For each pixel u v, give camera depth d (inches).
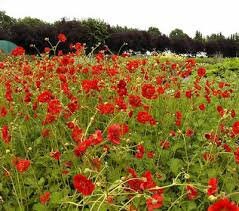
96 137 118.2
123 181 111.5
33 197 152.2
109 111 152.6
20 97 225.1
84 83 193.8
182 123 225.5
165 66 314.7
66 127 186.1
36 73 260.1
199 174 156.9
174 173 164.4
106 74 271.0
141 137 190.7
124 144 182.4
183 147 193.6
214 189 108.6
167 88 251.8
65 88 203.9
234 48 2369.6
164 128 205.0
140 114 165.8
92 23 1390.3
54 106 162.2
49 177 158.9
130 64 265.0
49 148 188.5
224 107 267.3
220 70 522.6
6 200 150.8
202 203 143.1
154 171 166.6
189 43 2137.1
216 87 346.3
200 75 260.1
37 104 205.9
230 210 81.5
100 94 224.7
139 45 1704.0
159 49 1952.5
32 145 189.2
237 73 493.4
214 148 172.6
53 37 1632.6
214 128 208.7
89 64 280.7
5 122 208.1
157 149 182.7
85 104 207.6
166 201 144.9
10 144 157.9
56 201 137.6
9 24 2204.7
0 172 162.7
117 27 1763.0
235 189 162.7
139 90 225.0
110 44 1555.1
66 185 151.3
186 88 295.3
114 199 127.0
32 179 156.3
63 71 238.2
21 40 1692.9
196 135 212.1
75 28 1416.1
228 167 163.3
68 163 163.0
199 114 240.2
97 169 131.0
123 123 165.3
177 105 244.5
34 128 204.5
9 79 263.9
